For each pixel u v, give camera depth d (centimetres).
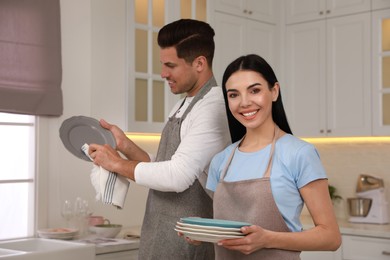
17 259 293
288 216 197
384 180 487
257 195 198
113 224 396
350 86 467
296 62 496
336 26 475
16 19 368
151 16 418
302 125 492
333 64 476
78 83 395
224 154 218
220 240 185
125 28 408
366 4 460
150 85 415
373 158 493
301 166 194
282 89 502
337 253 427
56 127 390
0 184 380
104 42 404
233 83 204
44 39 379
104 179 235
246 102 202
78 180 400
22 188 388
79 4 396
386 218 456
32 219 385
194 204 243
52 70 382
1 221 381
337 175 513
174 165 229
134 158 258
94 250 332
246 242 181
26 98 369
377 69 454
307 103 490
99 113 402
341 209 509
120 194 238
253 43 483
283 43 504
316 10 486
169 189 230
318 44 485
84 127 255
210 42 247
